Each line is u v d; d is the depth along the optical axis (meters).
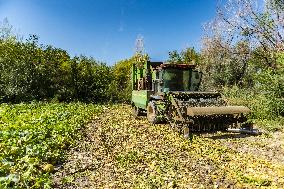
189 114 13.43
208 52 33.09
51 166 8.73
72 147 11.48
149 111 17.30
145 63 19.20
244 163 9.87
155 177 8.38
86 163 9.62
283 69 17.70
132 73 20.91
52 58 30.72
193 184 7.98
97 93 32.25
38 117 16.75
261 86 18.20
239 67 32.06
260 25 21.30
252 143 12.58
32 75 29.00
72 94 30.72
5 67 28.83
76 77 31.25
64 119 17.14
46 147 10.09
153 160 10.07
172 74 16.81
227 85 31.89
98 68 33.25
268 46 22.58
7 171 7.98
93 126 16.34
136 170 9.05
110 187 7.71
